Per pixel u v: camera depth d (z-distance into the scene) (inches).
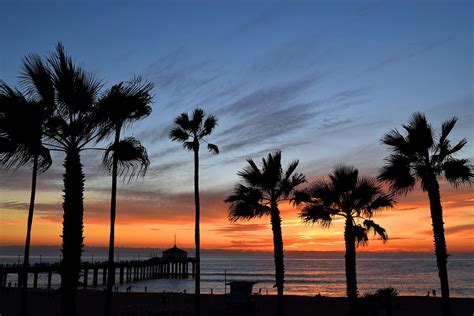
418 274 5753.0
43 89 444.1
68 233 432.8
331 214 792.3
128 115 481.1
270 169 895.7
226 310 1428.4
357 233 772.6
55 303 1627.7
